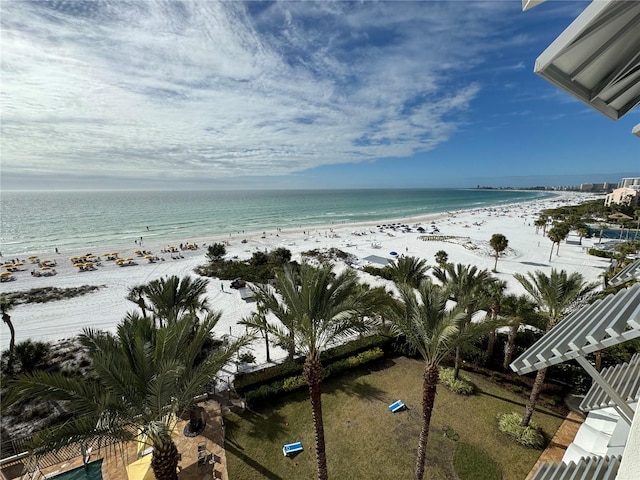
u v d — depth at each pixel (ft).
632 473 10.20
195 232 238.07
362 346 58.54
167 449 25.35
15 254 160.76
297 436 40.65
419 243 176.86
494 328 32.99
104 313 87.56
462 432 40.78
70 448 37.68
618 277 23.59
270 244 184.44
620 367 29.91
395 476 35.22
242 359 58.75
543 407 44.60
